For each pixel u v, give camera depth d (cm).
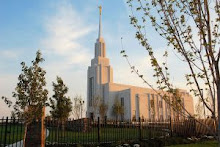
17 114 1094
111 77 7069
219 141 403
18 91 1120
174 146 1360
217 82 419
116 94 6488
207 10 459
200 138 1684
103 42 7812
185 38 495
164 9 510
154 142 1370
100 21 8181
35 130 1074
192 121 1806
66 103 2356
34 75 1162
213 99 434
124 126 1553
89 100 6938
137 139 1455
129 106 5925
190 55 480
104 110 5638
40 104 1133
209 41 448
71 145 1182
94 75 7000
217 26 484
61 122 1230
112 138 1529
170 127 1666
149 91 6331
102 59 7369
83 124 1341
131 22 545
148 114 6044
